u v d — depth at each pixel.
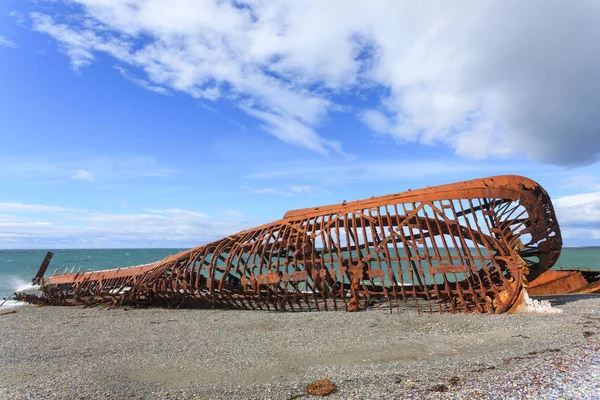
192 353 9.60
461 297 13.27
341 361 8.20
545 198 12.96
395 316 12.77
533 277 14.95
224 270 17.47
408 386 6.06
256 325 12.88
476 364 7.10
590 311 12.25
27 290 31.97
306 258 15.54
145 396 6.60
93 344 11.43
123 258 85.06
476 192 13.68
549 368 6.33
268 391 6.47
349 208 15.45
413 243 13.85
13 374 8.43
